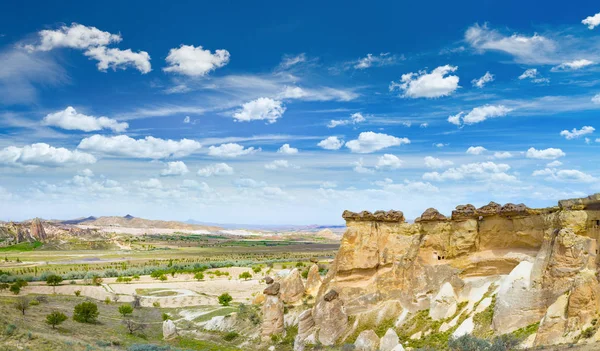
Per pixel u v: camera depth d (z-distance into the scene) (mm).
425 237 76938
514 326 59688
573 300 53125
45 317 94750
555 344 51906
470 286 70812
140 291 150250
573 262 57344
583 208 59438
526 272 63156
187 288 156125
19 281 153500
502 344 55000
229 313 107750
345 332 75562
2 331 61500
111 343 77375
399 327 71750
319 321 77562
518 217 69000
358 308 78188
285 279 97438
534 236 66562
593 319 51688
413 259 77875
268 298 84438
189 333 94562
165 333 90625
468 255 73188
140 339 87875
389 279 79000
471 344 56406
